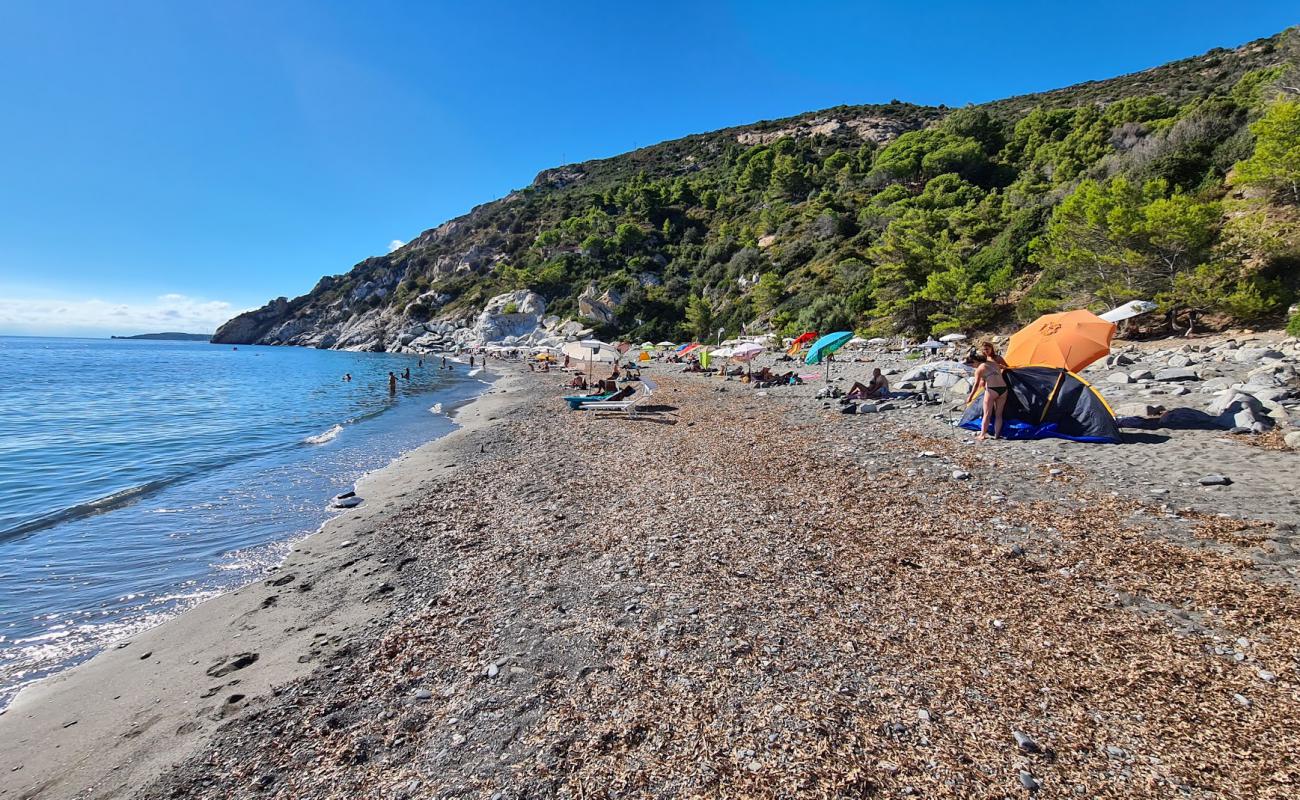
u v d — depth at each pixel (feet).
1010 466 30.60
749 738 12.05
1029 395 36.73
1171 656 13.65
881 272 138.92
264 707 15.21
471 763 12.21
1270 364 45.91
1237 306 70.79
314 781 12.23
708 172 420.36
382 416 81.71
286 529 31.48
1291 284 71.26
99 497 39.17
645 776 11.31
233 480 43.09
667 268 296.10
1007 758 10.92
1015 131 237.45
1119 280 82.99
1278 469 25.71
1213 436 31.96
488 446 52.06
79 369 186.50
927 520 24.02
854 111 463.01
